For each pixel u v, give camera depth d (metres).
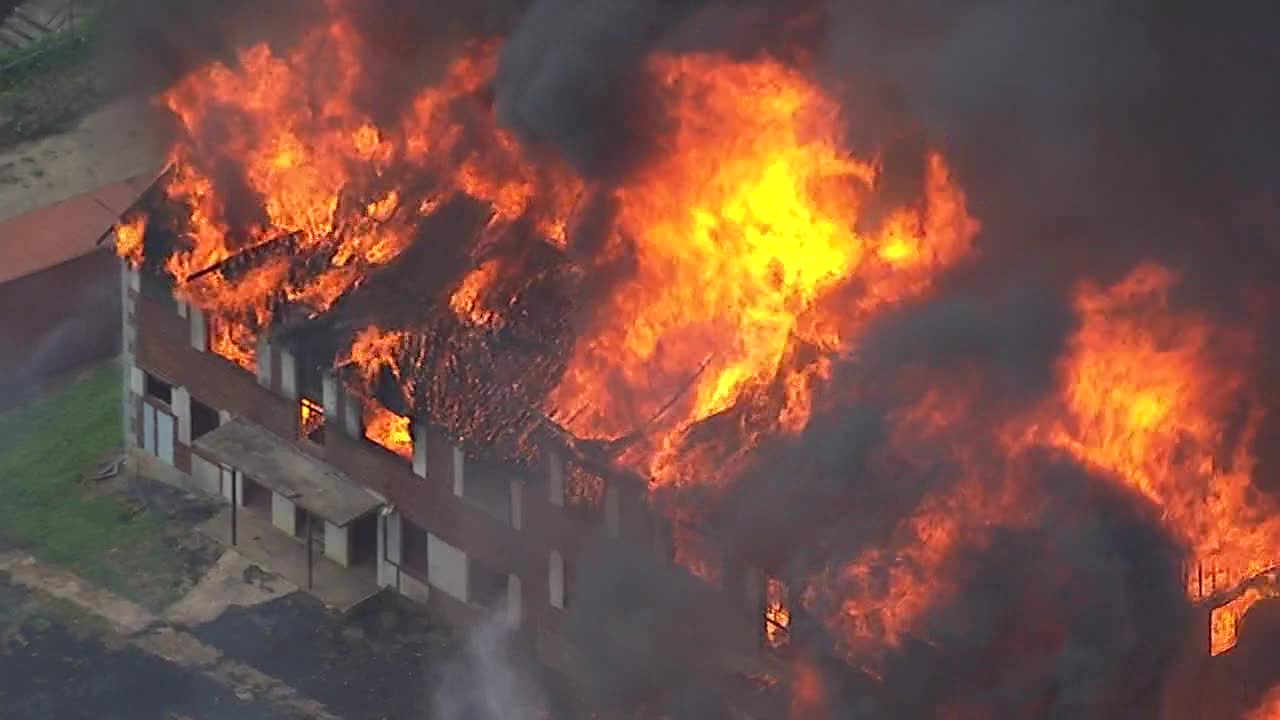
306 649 199.62
